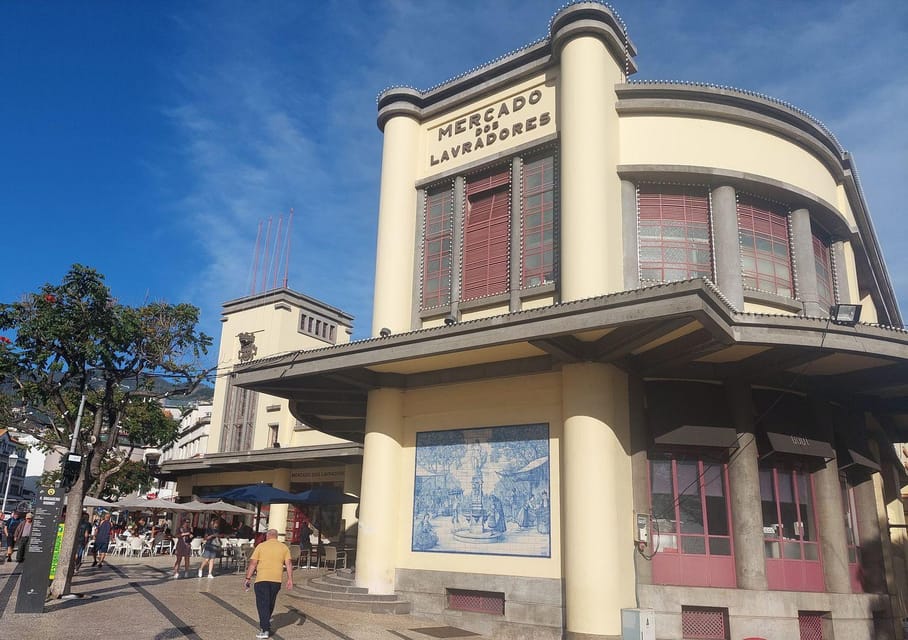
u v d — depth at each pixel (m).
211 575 21.17
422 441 15.88
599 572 12.22
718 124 15.48
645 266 14.86
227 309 41.66
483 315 15.95
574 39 15.26
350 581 15.98
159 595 16.12
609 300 11.48
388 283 17.25
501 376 14.74
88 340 15.60
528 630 13.05
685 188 15.34
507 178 16.47
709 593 12.65
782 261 15.59
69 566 15.18
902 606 17.34
